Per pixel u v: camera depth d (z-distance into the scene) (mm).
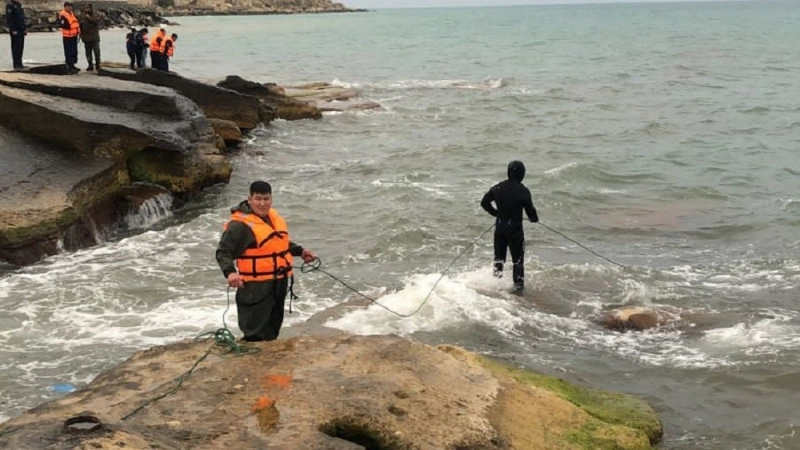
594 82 47312
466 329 10703
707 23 139875
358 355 6746
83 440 4727
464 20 190375
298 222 16766
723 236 15594
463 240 15289
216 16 179875
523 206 12281
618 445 6500
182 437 5273
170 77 26453
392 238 15195
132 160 17812
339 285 12695
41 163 16078
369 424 5660
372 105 35406
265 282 7109
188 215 17625
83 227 15289
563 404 6996
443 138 27719
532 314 11312
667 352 10055
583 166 21375
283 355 6711
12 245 13500
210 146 20500
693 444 7809
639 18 179000
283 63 63656
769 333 10531
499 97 39562
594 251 14656
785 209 17438
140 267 13625
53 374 9398
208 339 7141
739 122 30562
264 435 5367
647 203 18281
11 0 23125
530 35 109688
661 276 13086
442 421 5910
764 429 8117
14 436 4844
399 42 94938
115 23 100688
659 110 34562
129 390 6078
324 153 25047
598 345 10305
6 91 17375
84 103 18859
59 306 11648
